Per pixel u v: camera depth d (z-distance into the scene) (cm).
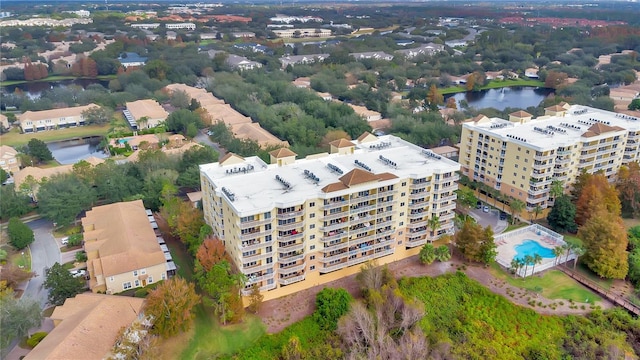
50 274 11694
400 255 14175
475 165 18700
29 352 9938
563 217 15512
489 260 13438
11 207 15962
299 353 10375
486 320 11900
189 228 14000
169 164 18800
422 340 10462
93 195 16500
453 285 12988
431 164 14300
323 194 11988
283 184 12719
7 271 12325
